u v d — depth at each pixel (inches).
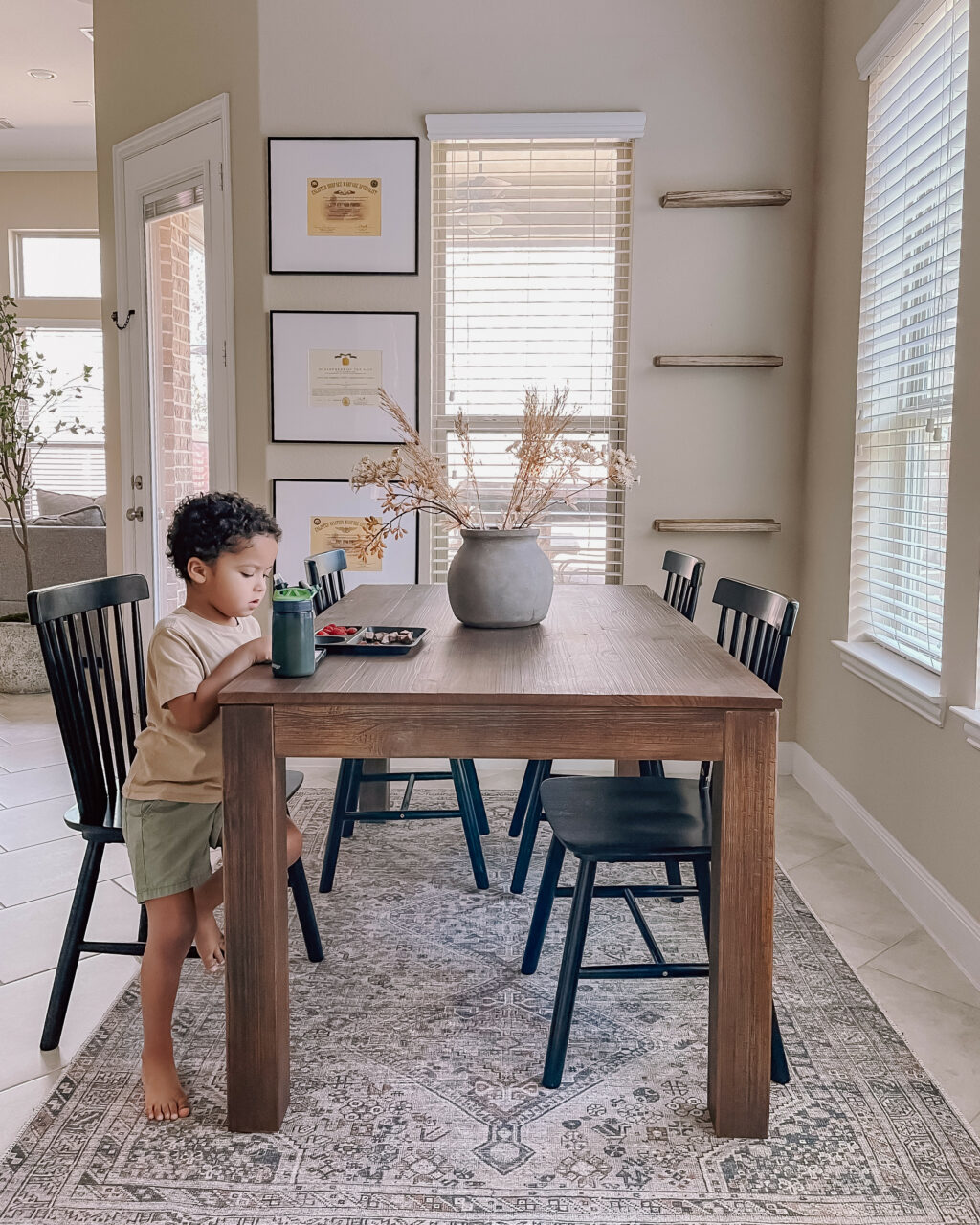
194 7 145.0
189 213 150.6
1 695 199.8
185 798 65.6
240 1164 60.7
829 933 93.8
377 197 138.4
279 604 64.1
